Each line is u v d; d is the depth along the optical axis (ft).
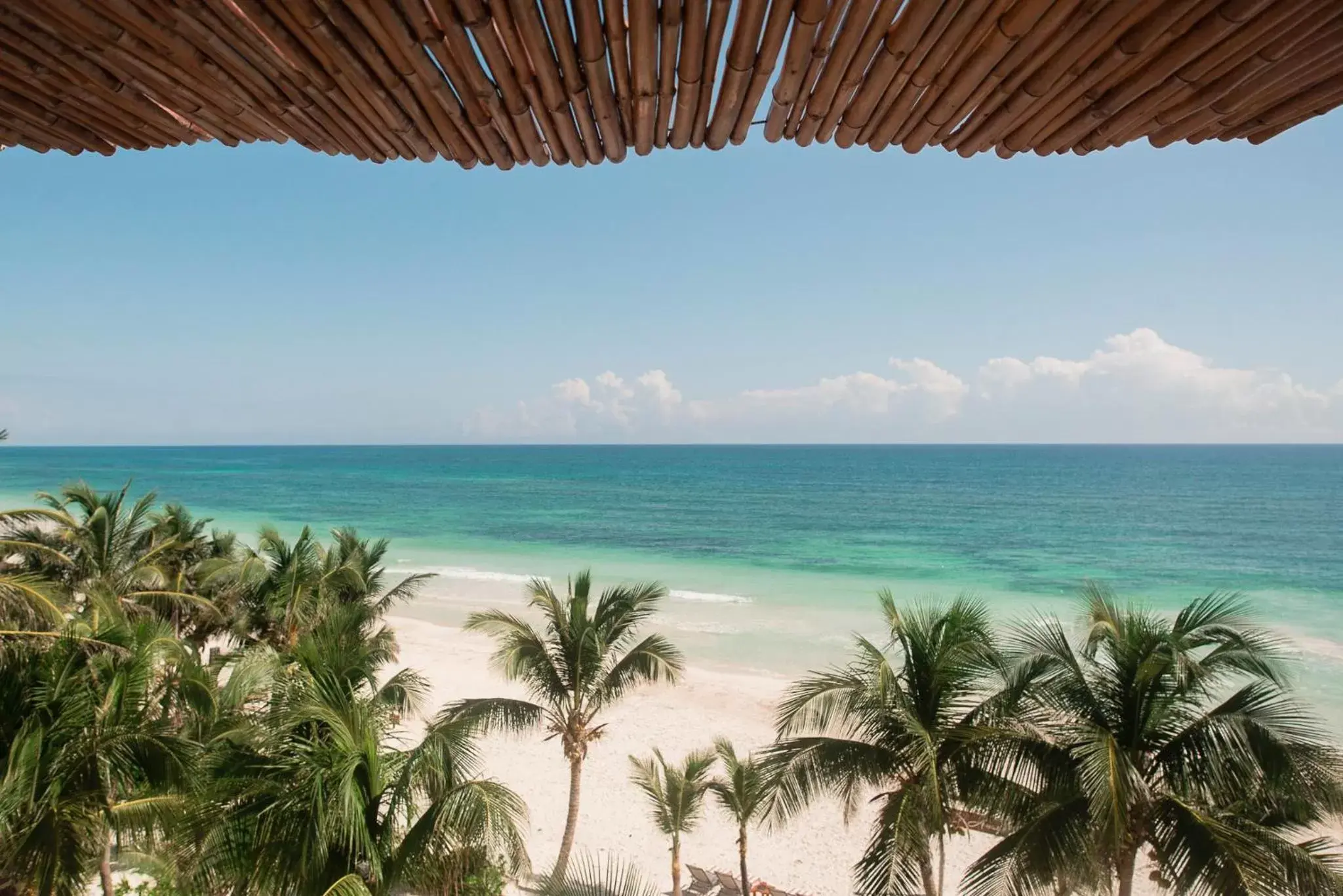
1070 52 4.44
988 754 29.40
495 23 4.45
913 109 5.31
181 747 26.63
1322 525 193.26
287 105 5.55
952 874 42.39
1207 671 27.73
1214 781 26.86
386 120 5.60
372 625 65.82
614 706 63.62
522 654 42.45
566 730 42.19
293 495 274.77
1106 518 211.41
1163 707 28.40
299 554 61.67
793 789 31.07
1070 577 122.83
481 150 6.09
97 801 25.23
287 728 26.18
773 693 66.23
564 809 49.03
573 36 4.61
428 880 23.32
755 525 196.03
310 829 23.12
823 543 163.12
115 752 26.13
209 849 23.17
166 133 6.17
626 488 317.01
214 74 5.13
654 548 154.20
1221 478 364.58
